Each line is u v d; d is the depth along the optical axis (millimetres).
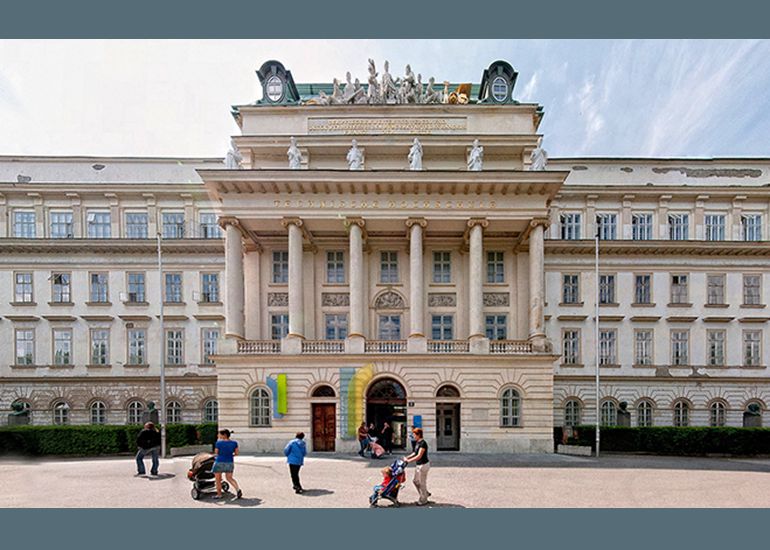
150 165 43875
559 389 41406
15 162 43406
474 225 34438
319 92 42031
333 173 33312
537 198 34438
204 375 41344
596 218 42500
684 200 42750
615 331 42062
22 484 20406
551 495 18859
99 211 42625
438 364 32781
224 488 18469
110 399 41281
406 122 38406
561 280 42281
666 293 42250
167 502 17109
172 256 42406
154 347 41750
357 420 32156
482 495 18641
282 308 38000
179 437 34031
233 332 33875
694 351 41750
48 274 42094
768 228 42344
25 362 41594
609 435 34375
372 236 37844
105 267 42312
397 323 37781
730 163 43719
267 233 37625
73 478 21750
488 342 33312
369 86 39000
